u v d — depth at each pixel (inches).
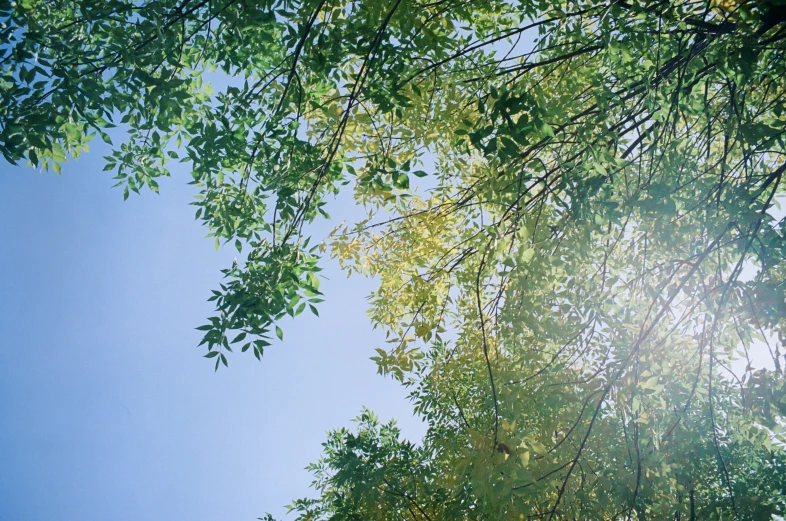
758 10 138.1
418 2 177.8
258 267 171.2
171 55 155.7
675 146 175.2
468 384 275.7
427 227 237.0
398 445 317.7
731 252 193.2
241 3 153.7
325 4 163.6
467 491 222.8
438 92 200.5
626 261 200.7
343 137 208.1
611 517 205.0
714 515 186.4
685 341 199.8
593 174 164.2
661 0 155.3
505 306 187.0
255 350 159.8
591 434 194.7
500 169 166.9
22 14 141.0
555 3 190.5
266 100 184.1
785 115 186.9
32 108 149.6
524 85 187.2
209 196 192.2
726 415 234.2
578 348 195.8
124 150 186.4
